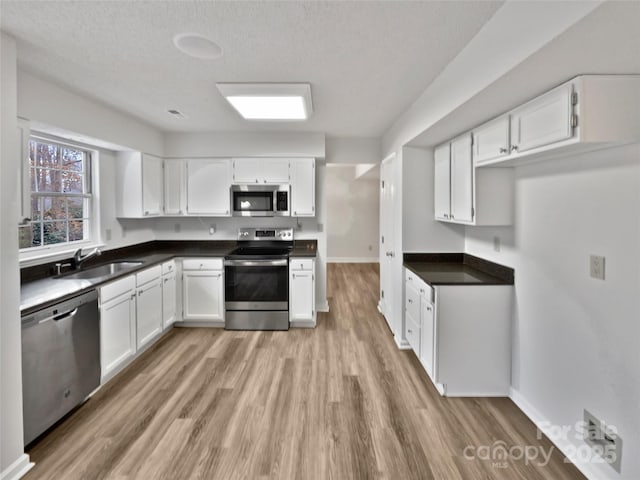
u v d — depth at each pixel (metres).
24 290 2.13
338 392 2.46
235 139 3.93
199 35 1.73
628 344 1.48
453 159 2.70
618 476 1.52
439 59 1.98
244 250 4.12
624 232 1.49
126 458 1.79
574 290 1.78
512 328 2.37
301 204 3.96
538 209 2.07
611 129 1.40
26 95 2.17
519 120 1.82
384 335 3.58
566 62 1.31
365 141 4.21
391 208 3.72
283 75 2.23
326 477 1.68
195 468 1.73
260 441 1.93
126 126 3.21
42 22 1.59
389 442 1.93
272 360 2.98
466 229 3.18
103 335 2.45
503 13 1.44
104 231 3.31
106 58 1.99
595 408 1.65
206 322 3.81
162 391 2.46
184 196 3.96
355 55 1.94
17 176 1.67
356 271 7.05
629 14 0.99
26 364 1.79
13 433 1.65
